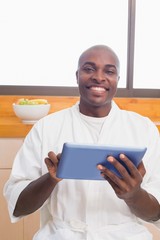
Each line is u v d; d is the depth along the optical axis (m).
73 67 1.94
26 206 0.92
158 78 2.03
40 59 1.91
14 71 1.91
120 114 1.06
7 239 1.58
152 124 1.07
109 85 0.96
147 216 0.91
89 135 1.01
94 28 1.92
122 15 1.93
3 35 1.86
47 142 1.00
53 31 1.89
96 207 0.94
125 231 0.94
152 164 1.00
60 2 1.87
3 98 1.84
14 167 1.01
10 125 1.50
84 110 1.01
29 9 1.86
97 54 0.95
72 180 0.95
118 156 0.73
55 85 1.95
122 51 1.96
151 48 1.98
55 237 0.92
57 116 1.05
